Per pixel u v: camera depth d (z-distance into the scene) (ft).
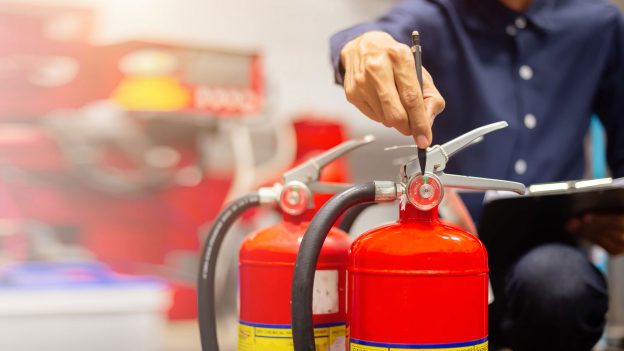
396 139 9.25
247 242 2.61
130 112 9.01
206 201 9.24
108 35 9.00
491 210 2.97
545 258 3.03
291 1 9.69
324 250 2.52
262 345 2.51
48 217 8.77
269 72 9.61
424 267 2.08
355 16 9.96
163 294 7.79
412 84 2.19
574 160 3.91
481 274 2.17
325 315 2.50
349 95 2.42
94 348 6.44
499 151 3.69
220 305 8.71
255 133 9.46
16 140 8.72
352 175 9.02
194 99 9.20
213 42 9.34
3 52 8.68
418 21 3.65
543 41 3.84
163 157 9.11
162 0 9.17
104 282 6.85
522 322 3.05
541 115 3.77
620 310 6.28
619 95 4.02
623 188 2.56
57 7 8.82
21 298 6.27
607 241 3.37
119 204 9.00
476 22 3.76
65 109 8.86
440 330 2.07
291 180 2.66
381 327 2.10
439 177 2.23
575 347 3.04
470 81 3.74
